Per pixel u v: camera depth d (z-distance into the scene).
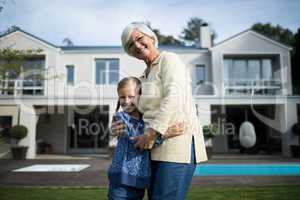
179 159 1.90
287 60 18.97
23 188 6.55
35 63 18.67
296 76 29.75
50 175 9.13
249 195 5.62
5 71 11.96
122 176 2.00
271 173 9.73
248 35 19.20
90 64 19.05
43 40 18.33
